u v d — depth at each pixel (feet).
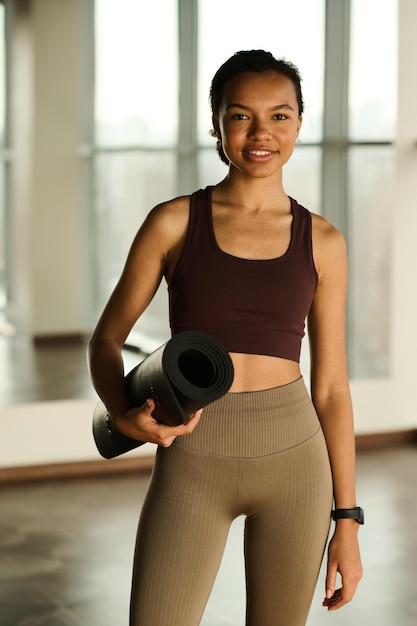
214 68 30.07
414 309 23.59
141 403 6.24
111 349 6.83
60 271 37.09
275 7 26.78
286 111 6.78
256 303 6.77
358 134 24.58
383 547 16.40
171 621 6.66
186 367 6.22
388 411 23.73
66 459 21.48
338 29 24.93
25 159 37.09
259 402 6.73
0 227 39.55
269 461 6.73
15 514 18.57
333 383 7.25
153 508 6.77
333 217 25.36
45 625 13.25
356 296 24.95
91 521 18.04
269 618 7.00
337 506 7.15
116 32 35.17
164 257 6.98
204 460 6.69
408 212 23.18
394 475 21.04
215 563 6.85
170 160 32.55
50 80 36.32
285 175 26.63
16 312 38.47
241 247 6.85
